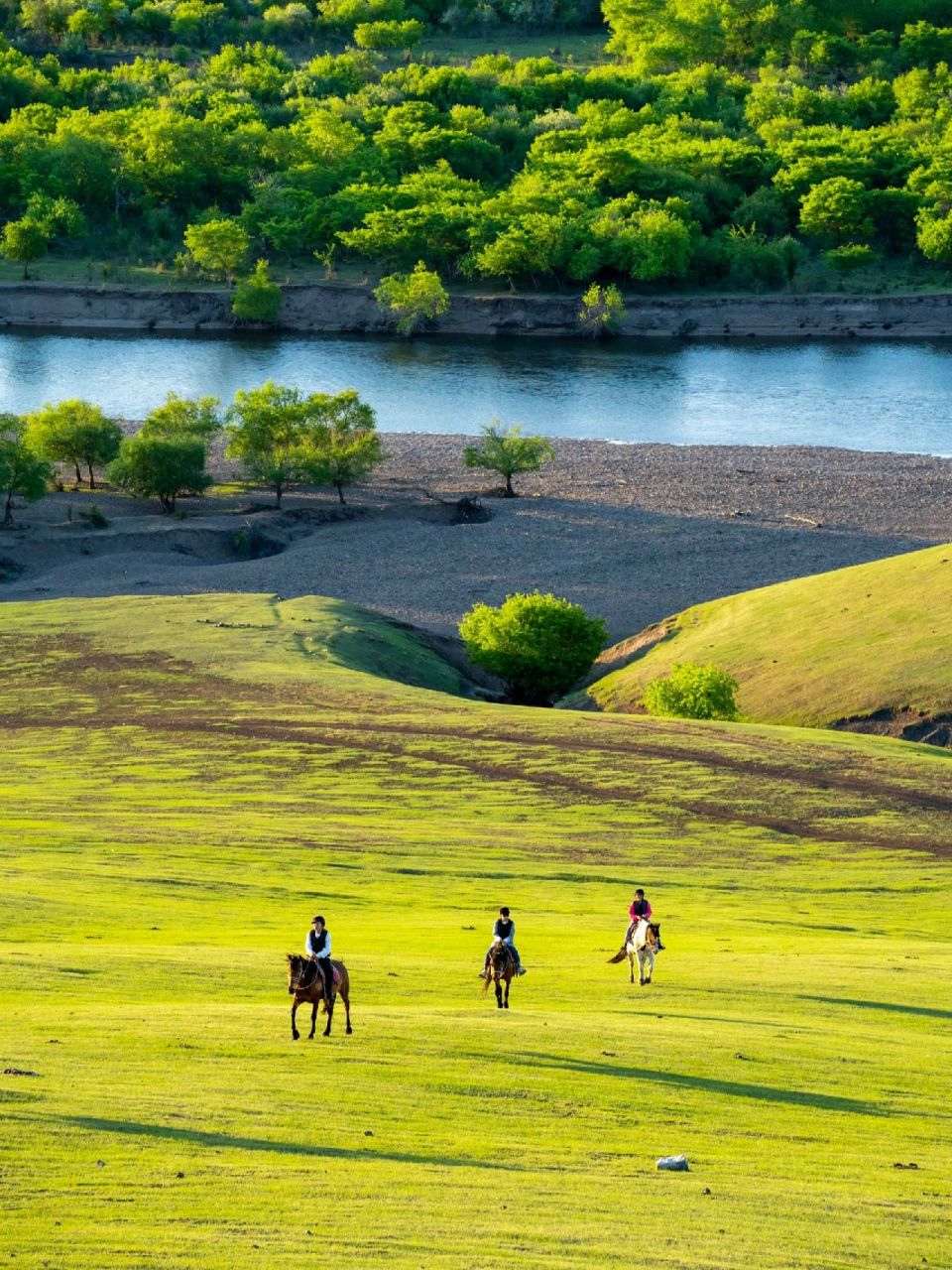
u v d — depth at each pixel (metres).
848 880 114.44
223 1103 52.53
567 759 147.12
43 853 107.88
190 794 135.12
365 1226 42.31
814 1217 46.44
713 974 81.31
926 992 79.44
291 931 89.50
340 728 158.00
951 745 162.00
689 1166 50.78
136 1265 38.75
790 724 171.12
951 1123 58.69
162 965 74.69
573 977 79.69
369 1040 62.22
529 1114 55.12
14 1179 44.06
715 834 125.81
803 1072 63.34
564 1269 40.03
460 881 108.38
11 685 177.12
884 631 187.00
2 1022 60.78
